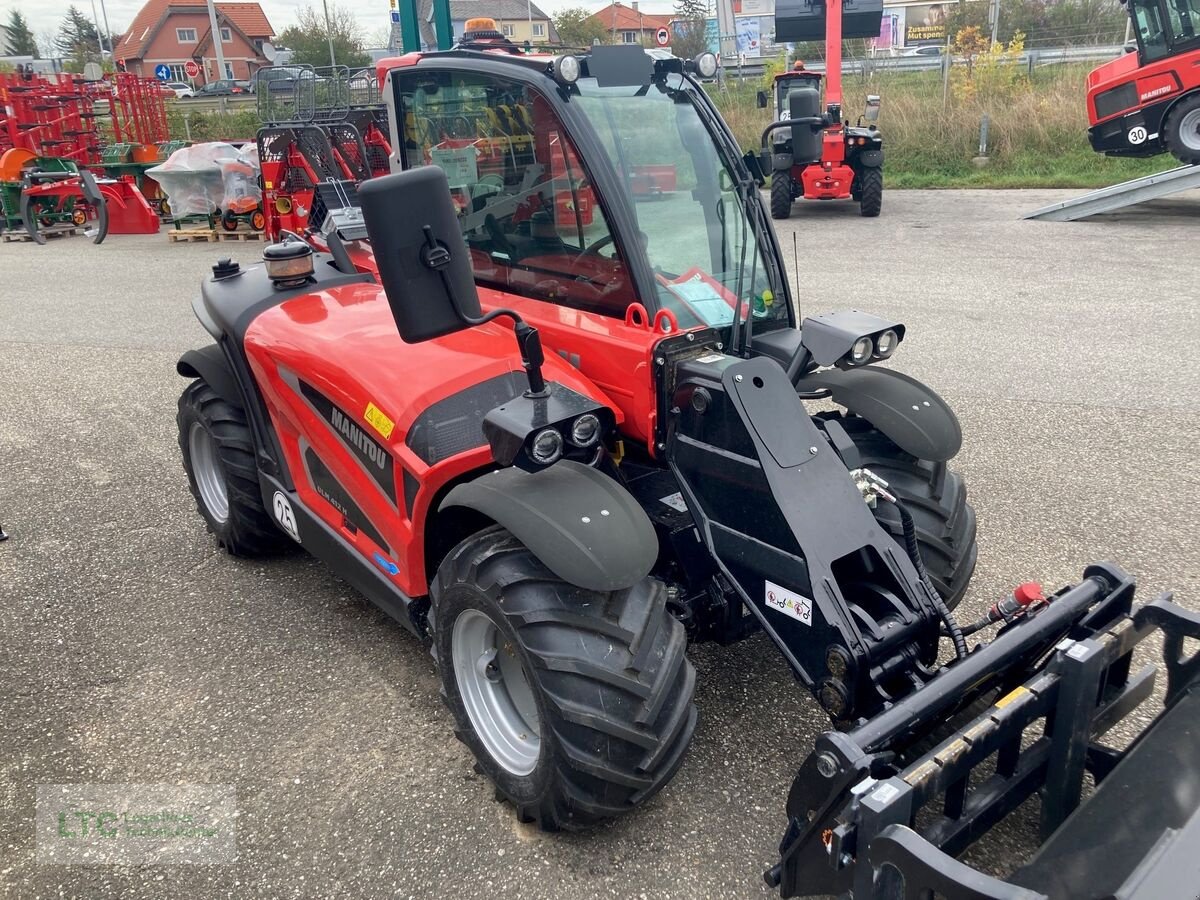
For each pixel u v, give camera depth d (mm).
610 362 2781
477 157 3215
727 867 2496
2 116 15266
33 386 7020
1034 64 20578
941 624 2457
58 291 10531
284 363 3418
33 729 3166
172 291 10312
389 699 3266
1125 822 2010
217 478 4324
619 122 2904
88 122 16578
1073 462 4938
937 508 3006
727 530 2518
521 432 2363
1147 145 12766
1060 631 2412
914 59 23781
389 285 2176
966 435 5352
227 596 3984
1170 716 2268
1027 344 6984
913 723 2100
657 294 2812
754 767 2850
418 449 2768
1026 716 2156
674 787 2781
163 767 2969
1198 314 7598
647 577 2547
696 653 3387
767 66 24734
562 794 2391
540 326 3039
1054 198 14234
